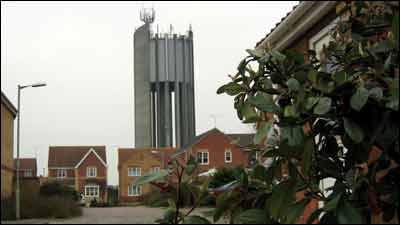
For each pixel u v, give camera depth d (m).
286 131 1.75
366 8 2.61
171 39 58.03
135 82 58.75
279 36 10.39
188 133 57.88
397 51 1.95
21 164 48.59
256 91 2.14
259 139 1.76
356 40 2.46
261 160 1.99
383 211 1.89
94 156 27.23
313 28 9.43
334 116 1.80
